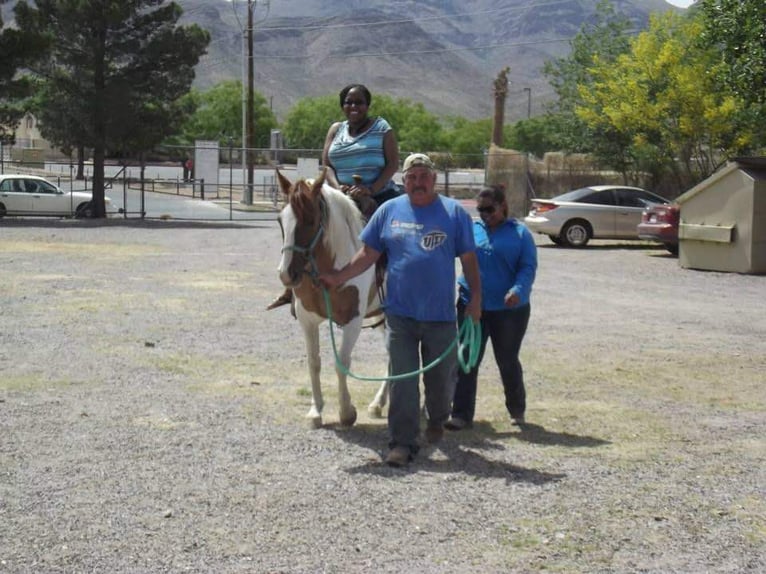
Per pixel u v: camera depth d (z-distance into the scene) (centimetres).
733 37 2066
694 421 862
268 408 866
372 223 701
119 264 2031
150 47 3581
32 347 1123
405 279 686
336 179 861
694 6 3444
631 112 3238
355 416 804
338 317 768
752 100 2098
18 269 1894
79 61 3534
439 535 567
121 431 777
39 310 1393
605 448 764
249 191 4628
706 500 642
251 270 1969
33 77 3656
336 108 10456
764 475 701
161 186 6056
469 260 700
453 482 665
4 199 3466
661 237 2458
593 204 2736
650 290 1817
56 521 575
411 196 684
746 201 2080
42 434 763
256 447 741
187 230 3097
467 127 10662
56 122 3575
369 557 532
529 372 1061
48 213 3556
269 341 1203
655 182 3491
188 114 3800
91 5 3453
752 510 624
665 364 1122
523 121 9838
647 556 545
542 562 532
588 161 3756
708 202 2144
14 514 585
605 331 1346
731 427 844
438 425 725
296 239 713
